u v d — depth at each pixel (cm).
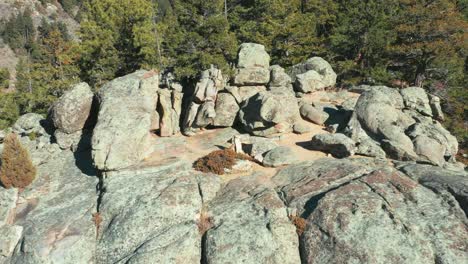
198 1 4269
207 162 2606
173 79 4028
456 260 1625
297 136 3162
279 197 2177
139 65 4488
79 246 1998
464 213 1817
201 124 3238
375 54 4931
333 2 5569
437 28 4159
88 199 2398
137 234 2012
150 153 2850
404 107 3375
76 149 3158
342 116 3391
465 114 4419
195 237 1944
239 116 3306
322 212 1900
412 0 4481
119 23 4441
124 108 2930
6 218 2350
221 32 4103
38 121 3575
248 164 2614
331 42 4991
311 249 1809
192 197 2180
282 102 3278
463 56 4794
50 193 2578
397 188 2039
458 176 2148
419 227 1769
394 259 1659
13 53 15000
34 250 1992
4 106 5106
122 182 2420
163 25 4578
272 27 4731
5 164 2562
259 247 1842
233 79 3609
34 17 17350
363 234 1755
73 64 5319
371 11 4716
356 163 2511
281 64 4938
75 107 3216
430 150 2670
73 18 18162
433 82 4647
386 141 2745
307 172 2414
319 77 3988
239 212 2058
